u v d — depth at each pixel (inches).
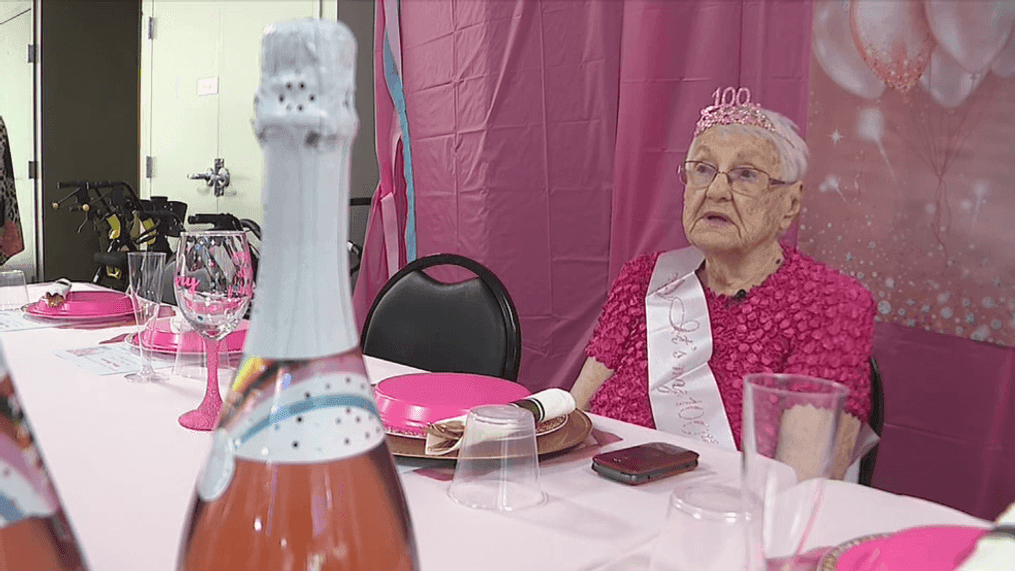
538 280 92.7
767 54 71.0
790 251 57.9
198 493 12.6
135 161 221.6
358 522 12.1
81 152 212.5
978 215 59.9
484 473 27.4
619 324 63.2
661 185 78.9
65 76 207.9
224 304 34.8
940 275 62.2
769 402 19.3
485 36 93.7
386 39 106.9
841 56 66.3
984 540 19.0
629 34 79.6
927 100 61.8
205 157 166.6
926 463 63.9
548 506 27.4
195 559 12.0
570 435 33.7
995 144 58.6
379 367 50.3
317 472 11.9
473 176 97.5
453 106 99.5
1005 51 57.5
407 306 61.4
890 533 23.5
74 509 25.5
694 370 57.1
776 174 55.6
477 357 56.2
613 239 83.3
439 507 26.9
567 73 87.9
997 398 59.7
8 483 9.7
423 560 22.7
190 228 168.2
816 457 19.1
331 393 12.2
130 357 49.1
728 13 73.0
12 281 66.5
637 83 79.2
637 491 29.1
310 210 11.9
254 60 150.8
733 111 58.0
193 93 167.6
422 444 31.6
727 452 34.4
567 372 90.7
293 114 11.2
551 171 90.3
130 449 31.9
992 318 59.7
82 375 44.4
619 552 23.7
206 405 35.9
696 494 22.1
